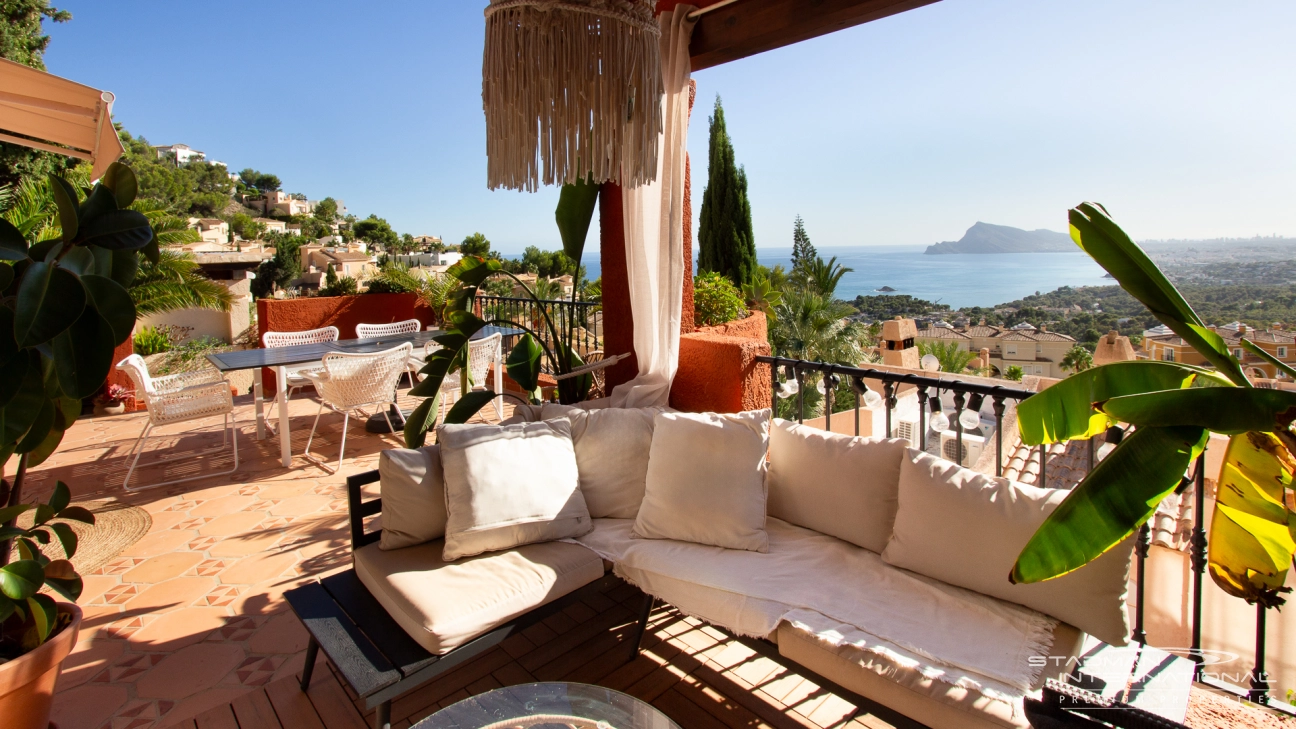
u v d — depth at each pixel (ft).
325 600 6.59
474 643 5.96
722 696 6.61
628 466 8.40
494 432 7.78
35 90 7.80
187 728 6.26
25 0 29.99
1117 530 3.73
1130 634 5.95
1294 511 4.20
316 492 12.99
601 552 7.48
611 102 4.25
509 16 4.16
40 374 5.05
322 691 6.80
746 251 42.47
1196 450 3.69
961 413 7.40
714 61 9.21
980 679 4.89
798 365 9.25
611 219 11.37
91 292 4.96
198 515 11.80
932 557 6.31
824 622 5.71
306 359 14.44
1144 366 4.46
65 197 5.04
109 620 8.26
